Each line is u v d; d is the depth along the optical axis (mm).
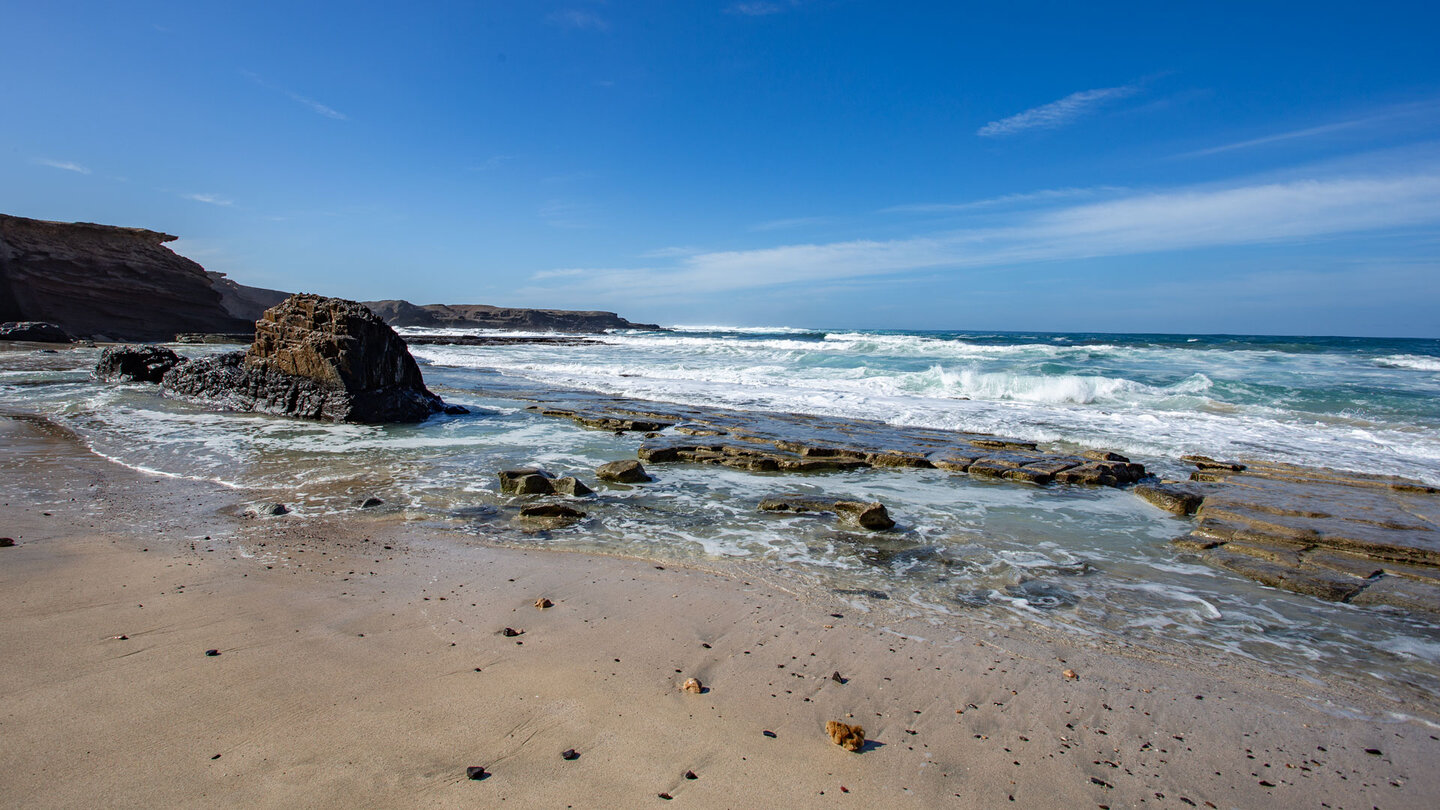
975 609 5160
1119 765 3178
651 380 23281
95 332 46375
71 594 4613
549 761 2945
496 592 5078
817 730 3336
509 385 21812
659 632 4453
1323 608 5391
